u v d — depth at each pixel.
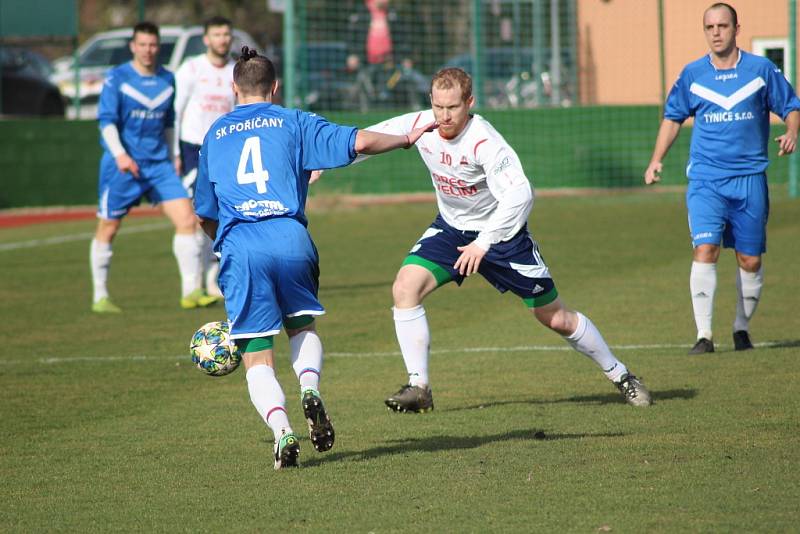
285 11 68.56
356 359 29.08
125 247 56.00
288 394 25.28
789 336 30.38
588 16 80.88
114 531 15.70
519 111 75.81
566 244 52.06
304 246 18.28
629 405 22.83
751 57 28.05
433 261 22.50
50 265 50.00
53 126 71.44
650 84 77.81
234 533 15.44
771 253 46.69
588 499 16.42
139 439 21.12
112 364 29.02
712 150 28.30
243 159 18.52
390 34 91.19
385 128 21.91
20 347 31.56
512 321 34.34
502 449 19.53
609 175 74.62
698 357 27.78
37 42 75.19
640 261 46.06
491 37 95.38
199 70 39.19
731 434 20.09
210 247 40.69
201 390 25.81
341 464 18.88
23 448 20.59
